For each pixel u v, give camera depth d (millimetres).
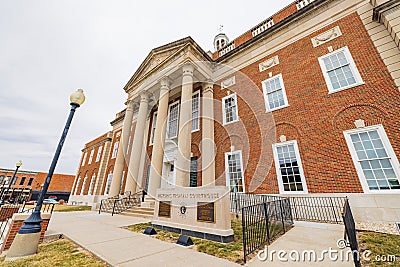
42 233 5410
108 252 4234
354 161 7832
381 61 8242
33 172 44969
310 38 10977
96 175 27094
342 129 8461
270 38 12914
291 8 12938
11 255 4109
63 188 42594
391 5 8188
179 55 13875
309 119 9562
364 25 9188
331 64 9727
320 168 8578
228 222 5418
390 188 6977
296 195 8867
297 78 10727
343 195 7695
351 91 8672
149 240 5312
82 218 9828
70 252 4418
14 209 9414
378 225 6574
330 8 10688
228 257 3955
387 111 7598
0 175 42000
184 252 4262
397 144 7129
